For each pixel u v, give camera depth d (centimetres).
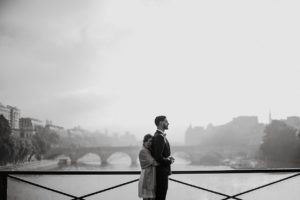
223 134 15262
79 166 10338
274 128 8350
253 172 524
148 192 456
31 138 11031
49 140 13475
